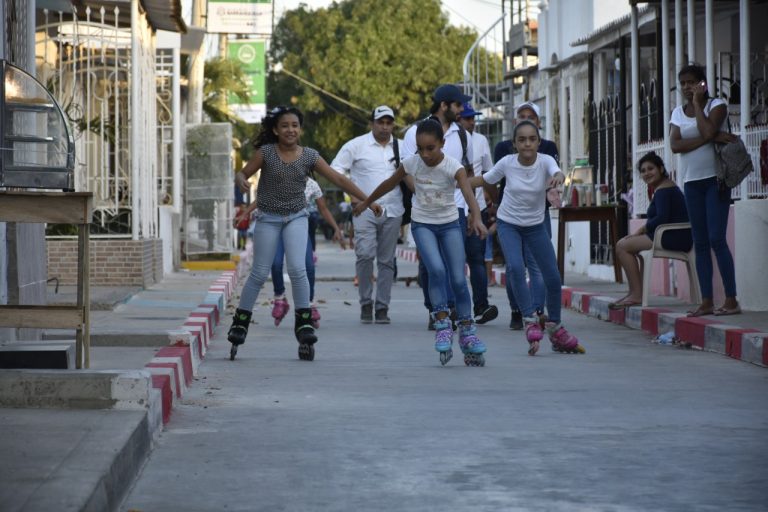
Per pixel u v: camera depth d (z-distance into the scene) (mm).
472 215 13977
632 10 25719
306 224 14742
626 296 19750
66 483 6477
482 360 13859
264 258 14586
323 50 90938
